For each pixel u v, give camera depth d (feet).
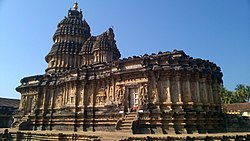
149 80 106.01
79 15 211.20
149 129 94.99
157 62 106.63
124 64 117.80
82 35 196.95
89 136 87.30
